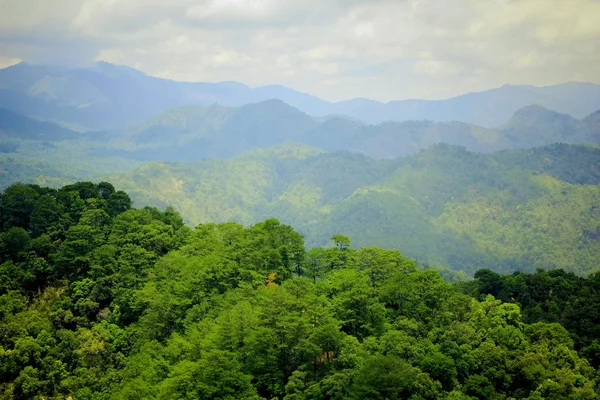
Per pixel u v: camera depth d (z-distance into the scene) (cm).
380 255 8469
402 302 7738
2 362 7244
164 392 5716
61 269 9425
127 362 7362
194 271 8100
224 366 5781
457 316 8050
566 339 7850
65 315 8462
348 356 6159
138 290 8606
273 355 6162
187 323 7356
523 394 6806
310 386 5869
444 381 6494
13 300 8438
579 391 6619
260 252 8519
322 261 8831
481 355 7038
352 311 7088
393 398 5659
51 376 7300
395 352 6391
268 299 6719
